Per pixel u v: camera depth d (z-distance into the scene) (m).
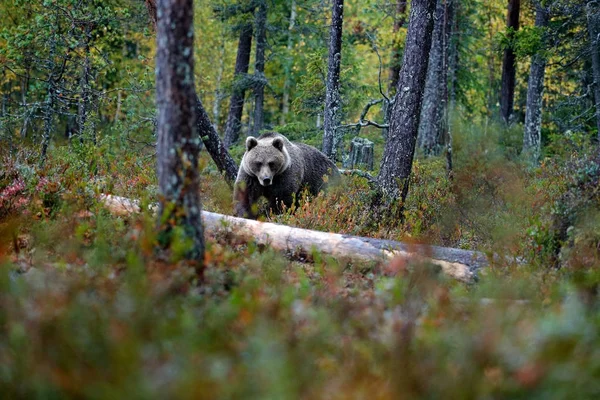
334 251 10.91
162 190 8.14
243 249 10.72
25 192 11.81
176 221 8.07
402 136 16.97
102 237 8.83
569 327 5.64
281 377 4.80
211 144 19.42
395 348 5.77
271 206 18.22
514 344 5.64
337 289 8.39
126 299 6.08
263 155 17.02
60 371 4.86
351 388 5.06
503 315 6.25
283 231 11.28
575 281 8.11
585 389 5.25
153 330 5.68
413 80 16.80
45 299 6.15
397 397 5.04
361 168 24.66
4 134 20.08
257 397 4.77
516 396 5.18
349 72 31.94
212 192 17.44
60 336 5.37
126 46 41.59
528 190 18.41
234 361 5.45
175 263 7.64
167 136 7.98
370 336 6.34
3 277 6.72
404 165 17.03
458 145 30.59
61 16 21.75
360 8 50.25
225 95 42.16
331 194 15.97
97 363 5.18
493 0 45.22
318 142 29.22
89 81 23.31
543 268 9.57
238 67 38.12
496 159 26.61
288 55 41.47
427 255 10.12
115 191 14.01
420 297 7.54
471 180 20.05
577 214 10.33
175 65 7.79
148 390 4.62
